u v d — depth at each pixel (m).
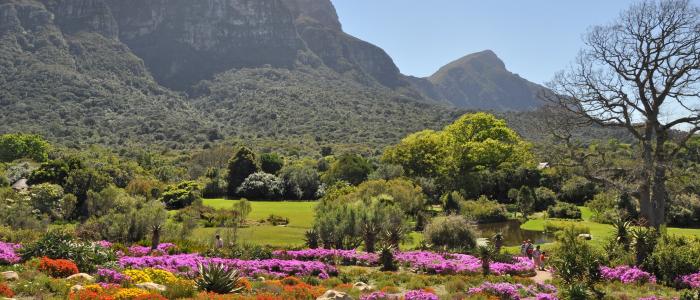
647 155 31.39
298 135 160.12
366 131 163.75
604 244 25.89
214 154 100.31
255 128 173.38
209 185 74.56
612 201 52.00
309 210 57.62
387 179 66.81
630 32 31.75
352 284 19.77
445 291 19.11
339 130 165.25
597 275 20.25
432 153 70.94
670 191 38.34
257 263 22.50
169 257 22.92
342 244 30.64
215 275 15.92
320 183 77.56
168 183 71.50
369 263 25.12
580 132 35.66
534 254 25.56
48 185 45.44
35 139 96.44
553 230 44.34
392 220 32.88
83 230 30.61
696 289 17.95
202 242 29.95
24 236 28.50
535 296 17.91
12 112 153.12
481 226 48.91
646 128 31.81
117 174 66.00
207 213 47.72
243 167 76.56
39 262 17.34
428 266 23.58
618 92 32.25
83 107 168.00
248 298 14.38
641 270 21.17
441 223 32.44
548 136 35.78
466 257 26.55
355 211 31.31
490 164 70.75
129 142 143.75
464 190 65.00
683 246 21.36
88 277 16.20
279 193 73.94
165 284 16.92
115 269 18.53
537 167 71.75
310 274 21.94
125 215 31.58
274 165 83.88
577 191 65.38
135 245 27.84
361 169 75.25
